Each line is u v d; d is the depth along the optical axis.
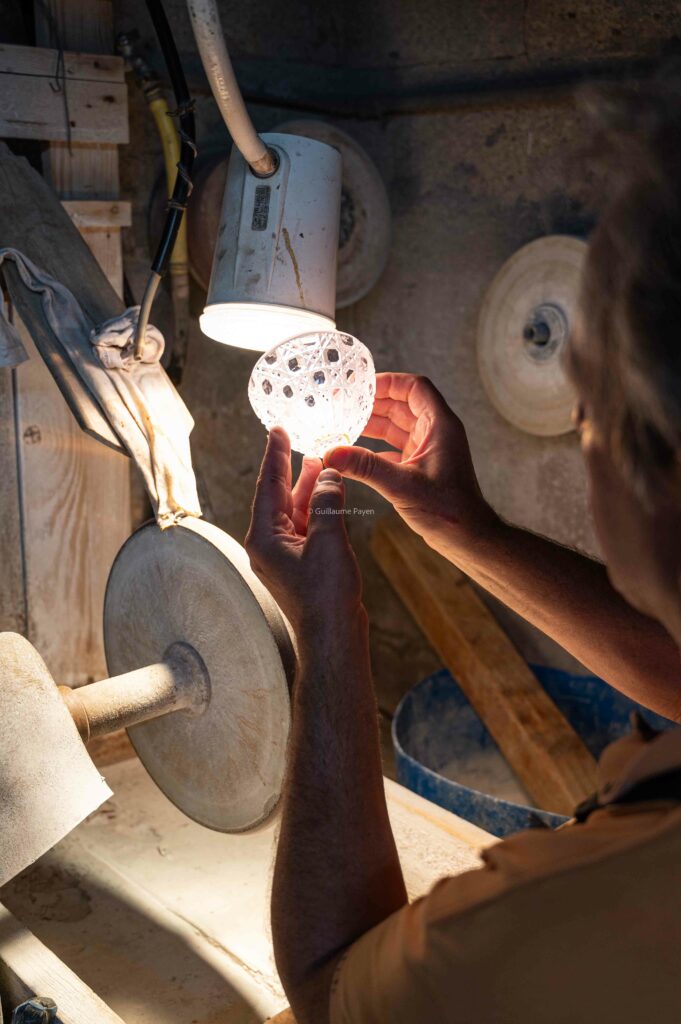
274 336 1.54
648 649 0.96
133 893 1.56
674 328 0.45
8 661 1.24
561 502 2.52
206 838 1.71
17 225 1.54
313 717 0.71
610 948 0.47
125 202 1.90
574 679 2.48
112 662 1.60
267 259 1.48
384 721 2.94
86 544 1.89
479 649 2.43
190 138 1.41
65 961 1.40
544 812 1.80
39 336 1.44
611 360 0.49
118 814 1.76
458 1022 0.50
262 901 1.54
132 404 1.41
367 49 2.65
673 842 0.46
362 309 2.86
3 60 1.73
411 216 2.70
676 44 0.52
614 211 0.47
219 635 1.34
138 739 1.55
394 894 0.68
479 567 1.03
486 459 2.68
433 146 2.60
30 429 1.79
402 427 1.17
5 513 1.80
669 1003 0.46
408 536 2.74
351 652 0.73
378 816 0.70
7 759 1.19
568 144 2.30
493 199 2.50
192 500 1.40
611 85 0.51
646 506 0.49
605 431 0.50
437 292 2.68
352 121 2.71
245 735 1.34
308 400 1.06
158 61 2.25
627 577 0.54
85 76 1.83
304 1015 0.64
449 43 2.51
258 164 1.45
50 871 1.60
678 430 0.45
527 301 2.35
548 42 2.32
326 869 0.67
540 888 0.48
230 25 2.43
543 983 0.48
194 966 1.40
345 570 0.74
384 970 0.54
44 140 1.82
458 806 1.90
